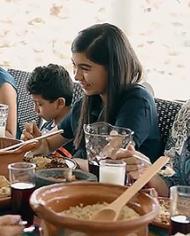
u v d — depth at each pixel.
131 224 0.83
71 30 3.34
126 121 1.91
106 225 0.81
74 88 2.62
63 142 2.22
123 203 0.97
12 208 1.26
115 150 1.49
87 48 1.92
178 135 1.83
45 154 1.96
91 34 1.95
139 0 3.06
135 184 1.06
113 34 1.96
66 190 1.01
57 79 2.46
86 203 1.02
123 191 1.03
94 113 2.10
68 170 1.42
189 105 1.85
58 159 1.73
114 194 1.03
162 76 3.04
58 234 0.86
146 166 1.43
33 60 3.48
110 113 2.00
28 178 1.29
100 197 1.03
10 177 1.31
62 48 3.38
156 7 3.00
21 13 3.44
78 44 1.94
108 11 3.21
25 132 2.00
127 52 1.99
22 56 3.51
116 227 0.82
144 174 1.15
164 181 1.64
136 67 2.04
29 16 3.43
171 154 1.81
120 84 1.99
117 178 1.32
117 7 3.14
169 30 2.98
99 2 3.23
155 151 2.04
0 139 1.69
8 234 1.08
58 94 2.47
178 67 2.99
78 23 3.32
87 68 1.94
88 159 1.54
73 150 2.24
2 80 2.68
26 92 3.07
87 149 1.54
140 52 3.09
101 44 1.93
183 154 1.76
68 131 2.24
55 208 0.98
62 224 0.83
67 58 3.37
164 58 3.02
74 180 1.38
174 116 2.14
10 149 1.54
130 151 1.46
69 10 3.32
